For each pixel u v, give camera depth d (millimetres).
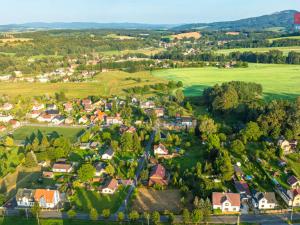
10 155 194375
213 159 171500
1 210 140000
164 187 152875
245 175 159875
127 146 194000
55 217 133375
